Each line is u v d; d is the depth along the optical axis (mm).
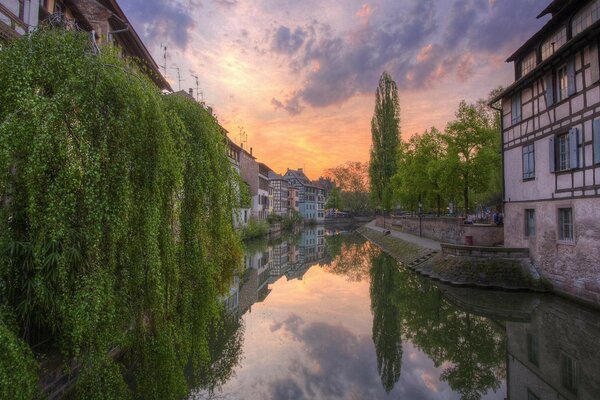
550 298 14438
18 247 4629
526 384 8203
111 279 4797
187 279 6480
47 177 4414
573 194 13406
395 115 45844
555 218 14414
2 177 4352
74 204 4371
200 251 6711
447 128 23141
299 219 73188
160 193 5656
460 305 14523
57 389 5625
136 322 5406
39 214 4371
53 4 10797
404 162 34250
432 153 28703
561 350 9891
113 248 4809
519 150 17141
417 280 19453
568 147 13719
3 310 4281
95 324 4430
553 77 14586
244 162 45562
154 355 5566
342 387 7984
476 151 23000
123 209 4797
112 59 5602
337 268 25203
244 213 38750
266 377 8406
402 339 11102
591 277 12477
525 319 12578
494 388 8062
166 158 5551
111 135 4863
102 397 4539
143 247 5250
